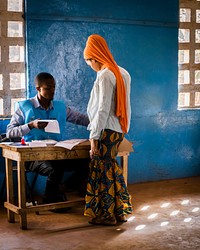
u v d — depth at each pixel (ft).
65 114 15.43
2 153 15.55
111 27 17.95
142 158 19.22
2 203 16.17
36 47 16.63
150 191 17.94
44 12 16.65
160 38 19.02
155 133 19.39
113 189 13.64
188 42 19.93
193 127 20.27
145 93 18.97
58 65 17.11
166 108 19.52
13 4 16.37
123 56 18.33
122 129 13.51
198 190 18.16
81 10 17.31
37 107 14.88
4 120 16.34
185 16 19.77
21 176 13.23
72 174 17.01
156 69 19.08
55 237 12.74
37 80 14.60
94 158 13.47
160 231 13.20
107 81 12.94
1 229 13.44
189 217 14.58
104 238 12.62
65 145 13.48
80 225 13.76
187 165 20.34
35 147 13.16
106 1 17.75
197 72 20.36
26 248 11.92
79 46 17.40
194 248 11.87
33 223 13.96
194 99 20.39
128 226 13.65
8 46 16.31
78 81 17.57
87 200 13.66
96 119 12.98
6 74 16.39
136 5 18.38
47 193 14.70
